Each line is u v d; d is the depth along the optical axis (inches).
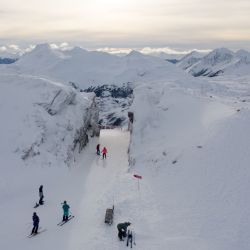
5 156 1400.1
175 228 994.7
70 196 1262.3
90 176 1477.6
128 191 1263.5
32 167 1417.3
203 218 1028.5
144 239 936.9
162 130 1747.0
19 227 1033.5
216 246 889.5
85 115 1946.4
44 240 948.6
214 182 1189.7
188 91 2139.5
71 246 908.6
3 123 1526.8
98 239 936.3
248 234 931.3
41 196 1189.1
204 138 1455.5
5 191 1262.3
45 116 1635.1
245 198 1072.8
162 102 1941.4
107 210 1048.2
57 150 1555.1
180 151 1445.6
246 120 1446.9
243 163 1224.8
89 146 1956.2
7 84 1742.1
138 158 1572.3
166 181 1301.7
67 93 1806.1
